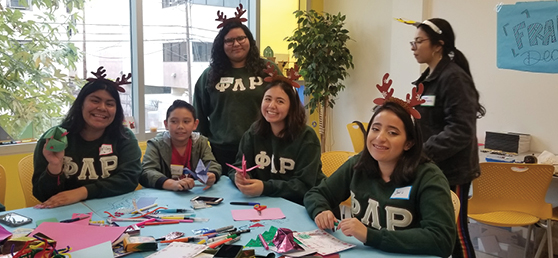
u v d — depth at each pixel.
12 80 2.94
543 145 3.18
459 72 1.90
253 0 4.39
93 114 1.80
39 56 3.04
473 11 3.52
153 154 2.18
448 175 1.95
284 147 1.97
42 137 1.81
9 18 2.90
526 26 3.21
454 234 1.28
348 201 2.62
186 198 1.80
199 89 2.60
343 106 4.82
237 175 1.84
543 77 3.16
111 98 1.84
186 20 3.93
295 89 1.98
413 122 1.41
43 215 1.54
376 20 4.33
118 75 3.59
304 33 4.50
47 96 3.11
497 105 3.44
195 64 4.07
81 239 1.25
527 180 2.33
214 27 4.16
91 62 3.41
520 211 2.42
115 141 1.94
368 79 4.48
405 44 3.90
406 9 3.88
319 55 4.22
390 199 1.39
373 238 1.24
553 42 3.09
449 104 1.90
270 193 1.85
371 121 1.46
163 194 1.87
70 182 1.83
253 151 2.06
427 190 1.34
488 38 3.45
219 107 2.47
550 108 3.13
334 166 2.44
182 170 2.18
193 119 2.21
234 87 2.44
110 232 1.29
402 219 1.36
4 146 2.92
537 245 2.86
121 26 3.56
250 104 2.43
